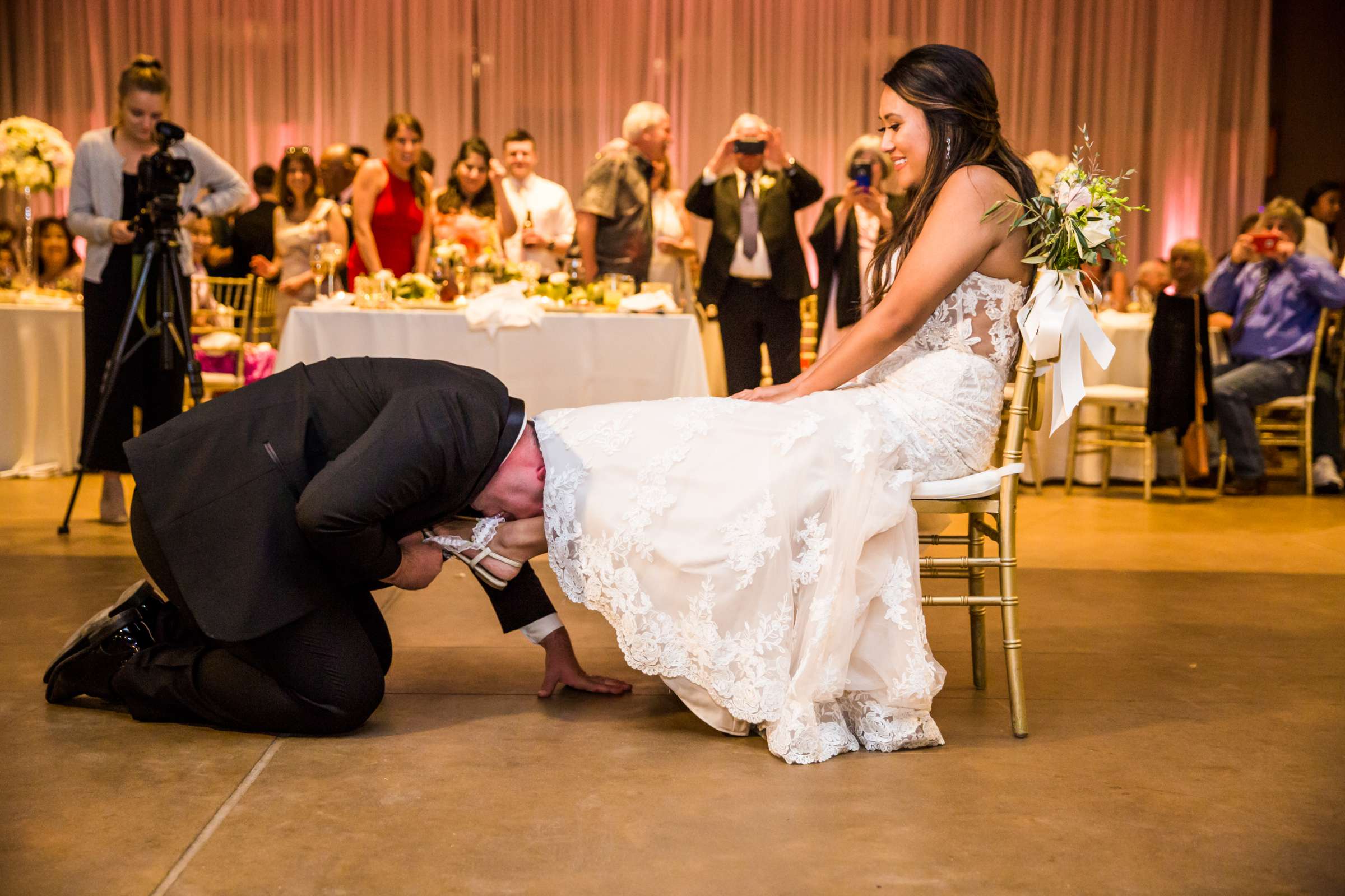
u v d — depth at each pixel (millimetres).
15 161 6168
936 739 2090
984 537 2494
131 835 1659
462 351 4445
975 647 2498
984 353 2176
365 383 2035
